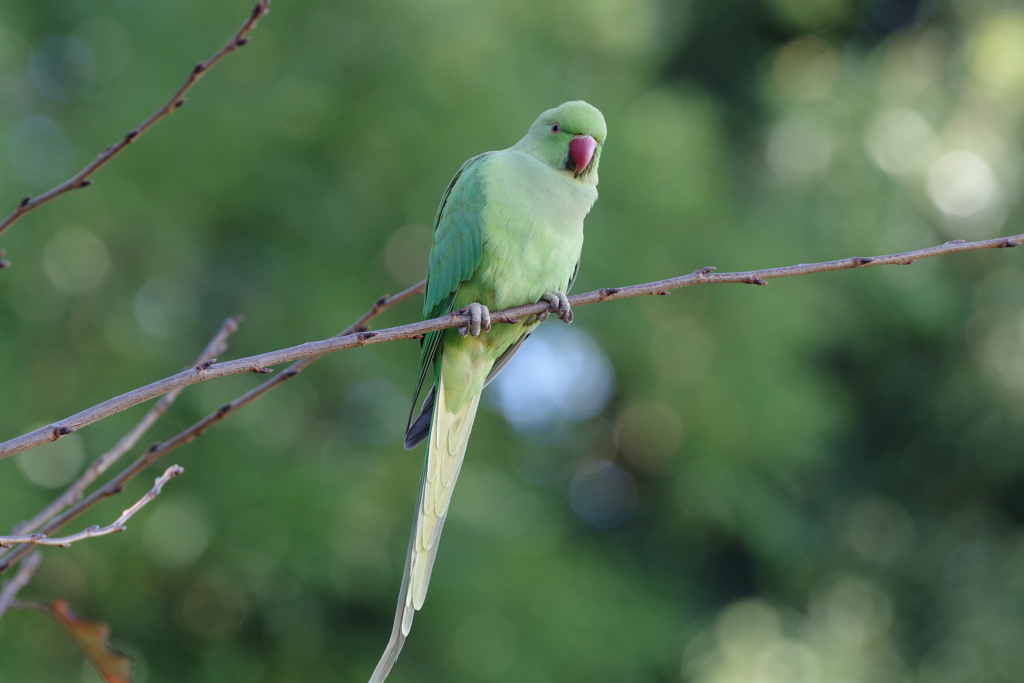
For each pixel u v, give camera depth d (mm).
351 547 12320
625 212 14508
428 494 6117
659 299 14883
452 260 6242
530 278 6168
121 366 12406
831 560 19000
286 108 12828
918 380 19641
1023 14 18844
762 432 14836
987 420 18406
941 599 18312
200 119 12438
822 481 19594
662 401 15203
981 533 18781
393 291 13516
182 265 13102
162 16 12695
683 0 20922
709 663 18000
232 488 11906
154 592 12781
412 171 13125
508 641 12648
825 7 20391
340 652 12992
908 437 19953
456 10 13219
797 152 18672
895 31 21078
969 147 18484
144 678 12406
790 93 19609
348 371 12898
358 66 13148
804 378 15781
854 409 20062
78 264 13039
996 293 18516
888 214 17953
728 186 16812
